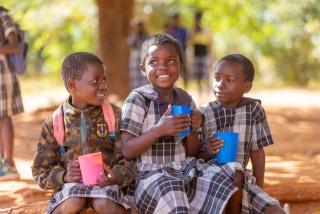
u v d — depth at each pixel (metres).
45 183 4.49
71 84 4.51
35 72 28.44
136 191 4.55
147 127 4.67
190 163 4.68
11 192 5.62
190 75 16.19
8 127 6.38
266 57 25.78
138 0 21.25
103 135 4.56
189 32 16.16
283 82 25.84
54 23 18.53
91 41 20.27
